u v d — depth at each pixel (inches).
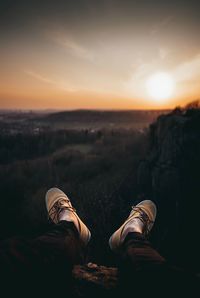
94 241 154.1
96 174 528.1
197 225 208.7
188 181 228.7
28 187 499.5
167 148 272.4
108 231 173.6
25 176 585.9
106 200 255.0
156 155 308.8
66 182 441.1
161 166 268.5
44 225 288.2
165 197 251.8
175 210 227.6
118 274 50.0
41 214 331.3
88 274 54.1
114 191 313.6
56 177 513.0
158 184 261.1
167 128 298.4
